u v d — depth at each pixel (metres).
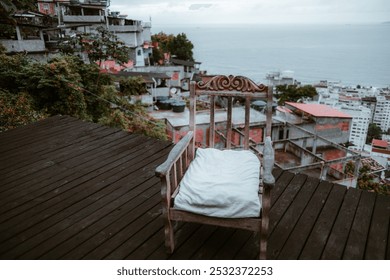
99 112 10.54
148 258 1.94
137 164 3.36
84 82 10.50
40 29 15.48
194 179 1.99
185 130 12.01
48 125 4.70
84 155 3.59
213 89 2.44
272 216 2.38
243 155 2.36
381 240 2.09
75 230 2.22
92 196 2.69
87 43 14.55
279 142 11.77
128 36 26.08
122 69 22.20
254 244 2.06
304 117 14.41
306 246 2.03
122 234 2.17
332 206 2.51
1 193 2.73
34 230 2.22
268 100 2.34
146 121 10.77
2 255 1.96
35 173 3.13
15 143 3.95
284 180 2.95
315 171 10.56
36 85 8.38
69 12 24.31
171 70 26.70
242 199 1.75
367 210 2.45
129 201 2.62
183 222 2.30
